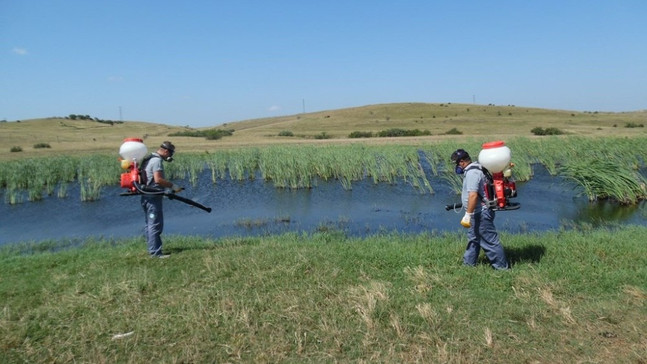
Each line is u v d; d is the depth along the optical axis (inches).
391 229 426.0
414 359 152.9
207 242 338.6
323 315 185.2
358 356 156.5
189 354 159.2
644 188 529.7
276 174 720.3
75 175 867.4
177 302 202.8
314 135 2780.5
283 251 280.1
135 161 271.9
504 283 215.9
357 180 746.2
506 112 3981.3
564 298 198.5
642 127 2679.6
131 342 169.6
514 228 406.3
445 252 270.7
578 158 772.6
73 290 223.9
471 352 156.3
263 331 173.8
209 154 1068.5
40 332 180.5
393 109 4325.8
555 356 153.6
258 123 4559.5
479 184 225.9
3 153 1451.8
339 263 253.4
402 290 210.1
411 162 758.5
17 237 445.7
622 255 255.8
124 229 468.1
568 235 325.7
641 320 176.4
